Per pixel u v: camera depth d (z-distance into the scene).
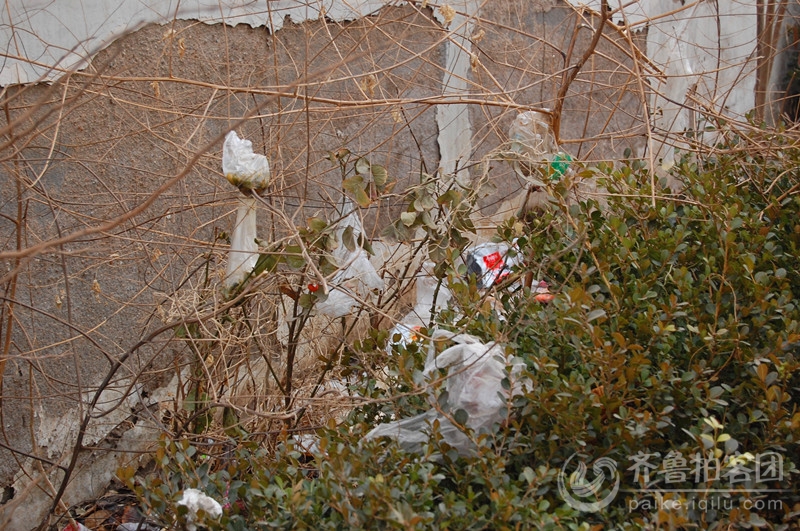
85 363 3.04
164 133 3.12
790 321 2.04
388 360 2.31
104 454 3.11
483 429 1.90
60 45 2.84
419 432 1.96
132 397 3.17
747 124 3.09
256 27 3.45
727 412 1.92
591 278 2.35
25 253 1.66
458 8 4.11
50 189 2.88
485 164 2.67
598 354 1.87
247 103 3.26
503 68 4.49
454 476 1.80
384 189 2.45
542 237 2.51
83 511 2.95
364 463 1.74
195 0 3.21
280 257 2.34
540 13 4.62
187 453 1.95
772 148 2.81
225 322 2.64
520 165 2.76
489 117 3.36
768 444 1.85
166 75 3.16
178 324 2.19
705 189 2.55
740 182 2.86
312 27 3.62
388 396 2.14
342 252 2.68
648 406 1.89
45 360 2.91
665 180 2.67
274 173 2.93
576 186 2.61
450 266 2.41
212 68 3.31
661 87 4.38
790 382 2.07
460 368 1.93
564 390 1.87
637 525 1.67
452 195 2.46
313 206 3.57
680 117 4.33
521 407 1.89
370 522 1.60
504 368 1.89
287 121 3.39
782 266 2.40
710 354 2.03
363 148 3.87
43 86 2.79
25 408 2.86
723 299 2.18
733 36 5.68
